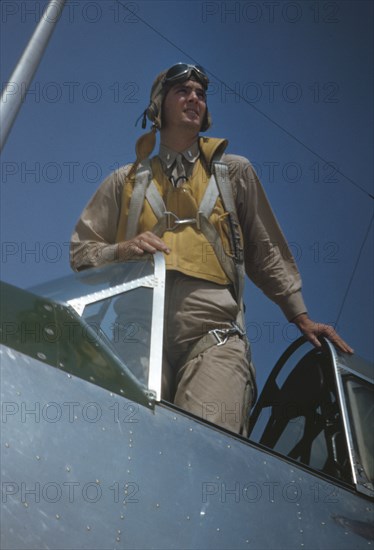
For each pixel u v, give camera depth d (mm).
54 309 6730
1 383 5820
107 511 5719
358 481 7570
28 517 5375
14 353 6082
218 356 8055
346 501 7266
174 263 8328
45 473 5598
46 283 7262
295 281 9008
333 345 8555
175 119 8875
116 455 6012
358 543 6898
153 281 7426
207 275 8367
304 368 8578
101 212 8758
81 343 6551
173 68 8992
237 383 8000
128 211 8633
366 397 8258
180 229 8500
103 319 7008
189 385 7949
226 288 8453
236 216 8688
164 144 8891
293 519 6699
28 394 5895
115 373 6543
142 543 5734
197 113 8906
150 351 6883
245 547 6230
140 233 8578
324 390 8328
